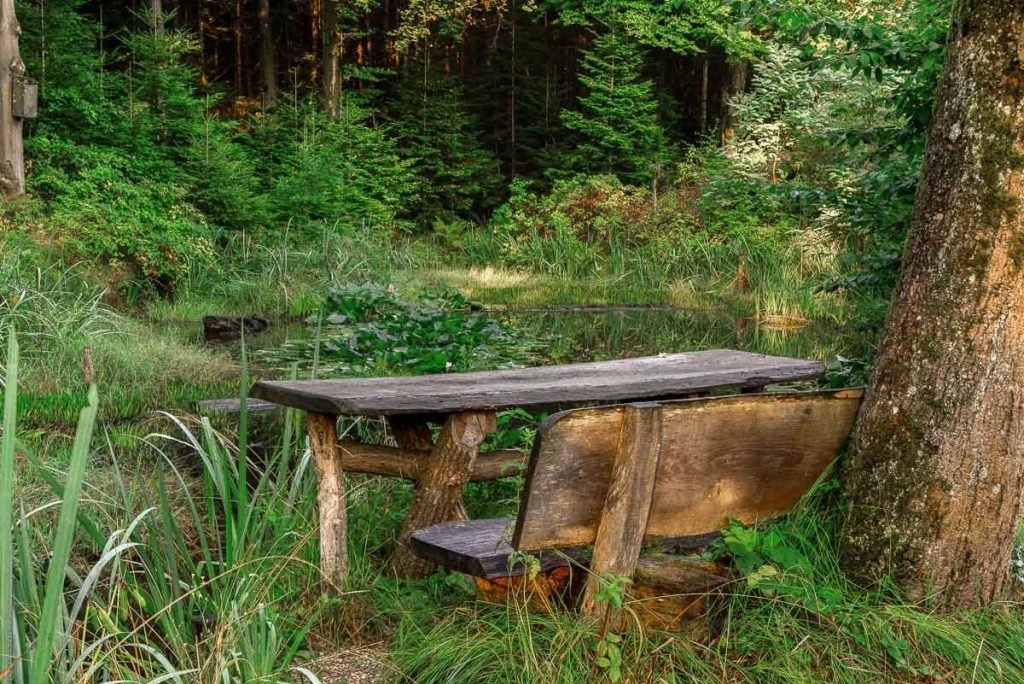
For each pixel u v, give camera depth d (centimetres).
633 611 292
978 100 308
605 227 2061
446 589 369
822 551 337
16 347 218
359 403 341
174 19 2547
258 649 292
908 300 327
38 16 1497
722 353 523
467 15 2447
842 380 534
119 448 591
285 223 1827
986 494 317
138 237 1344
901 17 612
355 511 431
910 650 306
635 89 2395
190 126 1695
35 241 1149
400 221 2212
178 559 386
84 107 1465
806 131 1878
